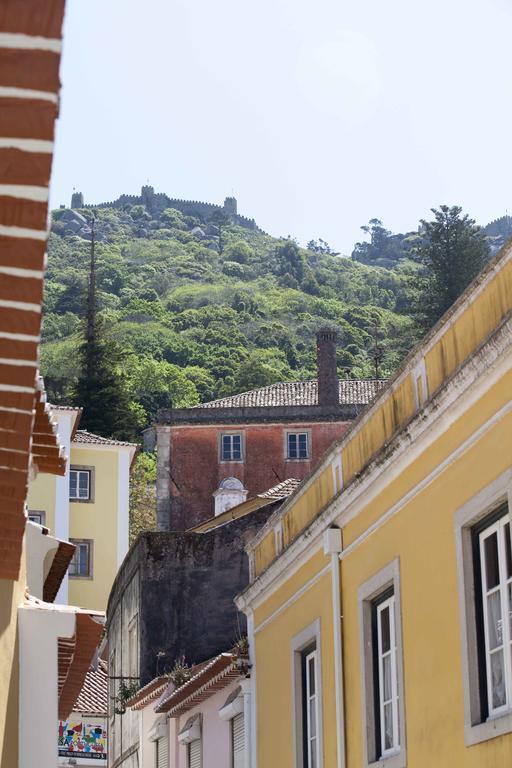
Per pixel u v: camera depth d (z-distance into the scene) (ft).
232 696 61.62
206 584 83.66
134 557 86.53
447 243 226.17
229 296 431.43
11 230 15.07
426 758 35.88
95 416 230.48
